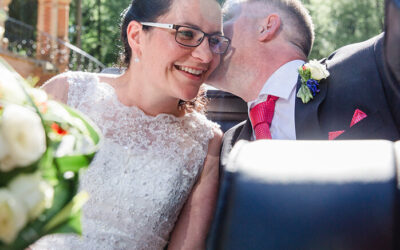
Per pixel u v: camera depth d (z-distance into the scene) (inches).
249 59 94.0
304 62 93.0
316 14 481.7
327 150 32.7
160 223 80.0
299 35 96.0
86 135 35.3
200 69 74.5
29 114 30.5
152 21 74.0
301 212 29.6
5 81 31.9
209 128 87.4
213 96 109.6
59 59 566.9
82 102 82.7
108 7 831.7
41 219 31.2
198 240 79.7
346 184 29.6
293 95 90.0
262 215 30.2
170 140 81.3
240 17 95.0
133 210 78.5
